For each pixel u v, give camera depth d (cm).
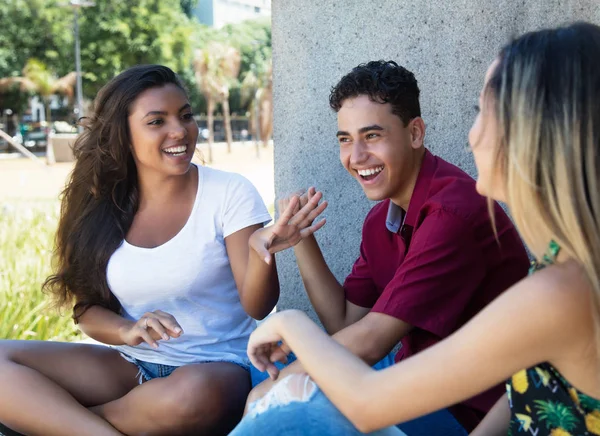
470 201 180
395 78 188
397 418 129
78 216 229
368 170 194
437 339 183
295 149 308
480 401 184
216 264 223
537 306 115
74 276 230
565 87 113
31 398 202
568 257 118
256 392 170
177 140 217
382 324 175
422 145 197
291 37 302
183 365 221
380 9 280
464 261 177
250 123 4278
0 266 475
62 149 2805
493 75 124
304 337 144
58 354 221
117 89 220
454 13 267
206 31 4188
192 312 224
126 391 224
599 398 118
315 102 300
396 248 210
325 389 137
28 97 3509
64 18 3219
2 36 3177
